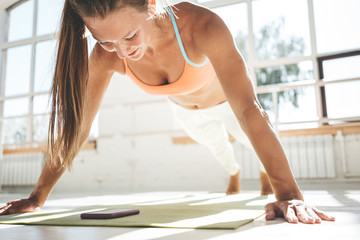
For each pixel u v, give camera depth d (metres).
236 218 0.80
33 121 4.86
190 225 0.71
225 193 2.16
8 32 5.22
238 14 4.17
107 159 4.48
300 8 3.94
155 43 1.02
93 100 1.15
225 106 1.55
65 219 0.85
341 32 3.72
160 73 1.11
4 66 5.12
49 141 0.99
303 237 0.55
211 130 1.80
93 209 1.17
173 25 1.00
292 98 3.77
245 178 3.69
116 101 4.62
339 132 3.41
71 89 0.92
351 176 3.36
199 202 1.39
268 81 4.01
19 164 4.81
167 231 0.65
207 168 3.98
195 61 1.06
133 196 2.30
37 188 1.12
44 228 0.73
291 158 3.55
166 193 2.72
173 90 1.16
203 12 0.99
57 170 1.11
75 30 0.90
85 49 0.94
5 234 0.66
